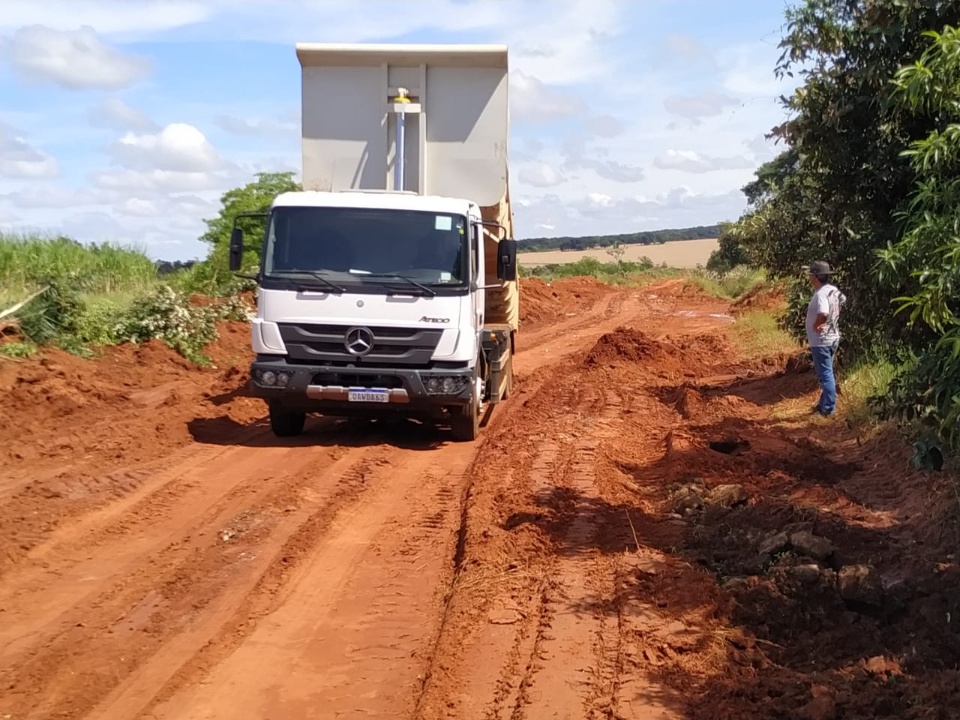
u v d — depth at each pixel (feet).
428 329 34.88
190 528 25.30
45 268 61.36
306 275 34.99
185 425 38.78
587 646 17.66
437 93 39.50
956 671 16.33
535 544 23.11
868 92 22.77
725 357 67.15
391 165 39.78
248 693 16.33
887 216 23.71
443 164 39.83
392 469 32.63
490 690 16.16
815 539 21.61
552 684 16.22
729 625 18.52
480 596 20.18
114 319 57.41
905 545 23.17
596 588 20.42
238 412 42.52
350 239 35.45
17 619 19.27
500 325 46.88
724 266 169.27
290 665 17.46
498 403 47.57
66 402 40.73
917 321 20.26
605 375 56.75
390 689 16.55
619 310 122.62
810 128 23.95
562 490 28.07
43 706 15.67
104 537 24.36
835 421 36.91
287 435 38.19
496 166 39.58
